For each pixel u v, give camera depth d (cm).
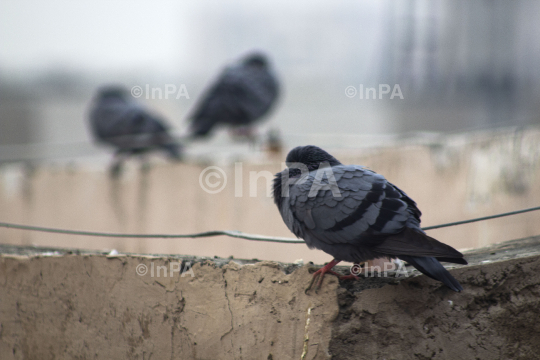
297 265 335
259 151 996
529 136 1005
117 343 349
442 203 965
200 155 1049
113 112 1045
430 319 297
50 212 1091
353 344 300
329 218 308
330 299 303
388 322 299
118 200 1061
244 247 993
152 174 1038
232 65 1009
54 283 368
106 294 351
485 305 294
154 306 338
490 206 986
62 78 2747
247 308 319
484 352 291
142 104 1096
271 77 991
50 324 371
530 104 1706
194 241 1014
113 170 1063
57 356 369
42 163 1134
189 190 1012
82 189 1077
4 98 2217
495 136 995
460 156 966
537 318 287
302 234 331
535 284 288
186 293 331
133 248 1048
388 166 932
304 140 1177
